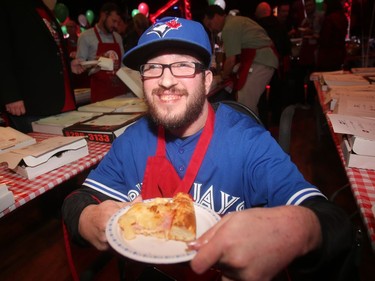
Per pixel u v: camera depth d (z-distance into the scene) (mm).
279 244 509
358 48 5500
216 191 977
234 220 523
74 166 1290
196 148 963
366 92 1808
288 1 9391
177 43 866
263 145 924
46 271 1971
